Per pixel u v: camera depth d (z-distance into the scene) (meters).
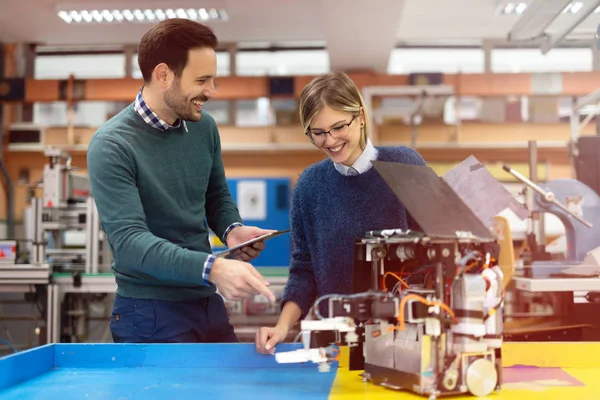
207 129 1.80
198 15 6.43
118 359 1.34
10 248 3.94
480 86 6.27
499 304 1.04
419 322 1.00
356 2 5.26
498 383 1.05
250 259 1.76
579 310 2.38
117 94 7.21
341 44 6.55
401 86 6.61
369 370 1.15
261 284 1.21
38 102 7.34
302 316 1.58
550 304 2.89
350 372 1.26
